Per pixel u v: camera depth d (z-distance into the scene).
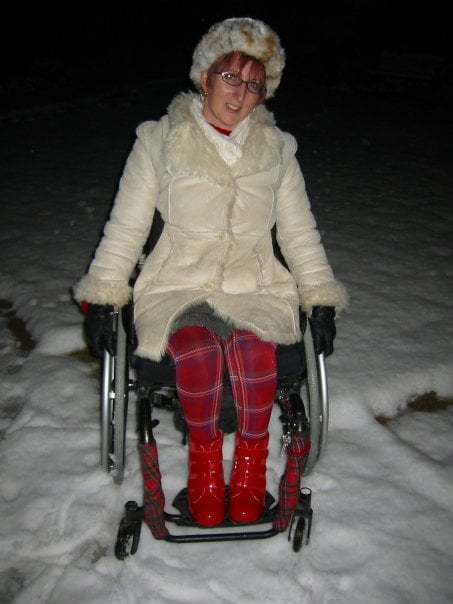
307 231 1.93
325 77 13.18
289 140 1.91
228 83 1.70
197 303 1.75
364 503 2.09
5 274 3.60
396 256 4.14
